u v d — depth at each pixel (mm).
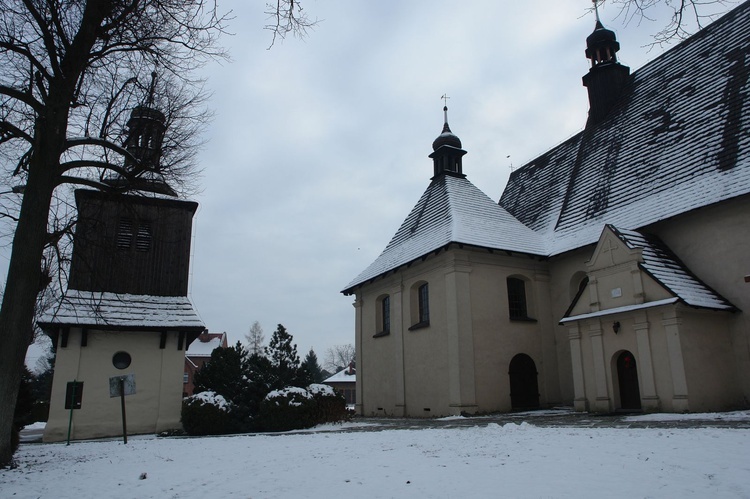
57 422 18750
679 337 15727
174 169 14633
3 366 10047
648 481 6082
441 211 24906
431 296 22812
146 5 11812
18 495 7203
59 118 11297
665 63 24328
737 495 5348
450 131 28812
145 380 20234
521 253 22469
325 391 19562
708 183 17672
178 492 6945
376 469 7809
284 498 6180
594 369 18234
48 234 12922
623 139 23688
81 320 19328
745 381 16250
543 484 6191
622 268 17703
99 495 7059
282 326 21031
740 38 20484
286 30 8086
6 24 11617
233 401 19141
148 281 21672
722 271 17156
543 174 29438
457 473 7141
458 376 20594
